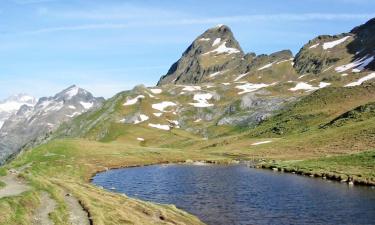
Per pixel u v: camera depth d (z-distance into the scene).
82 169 108.81
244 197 67.75
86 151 141.62
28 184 54.38
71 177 93.06
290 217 52.72
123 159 135.50
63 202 46.00
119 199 55.94
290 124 185.88
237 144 176.38
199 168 118.00
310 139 143.25
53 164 104.81
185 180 91.81
